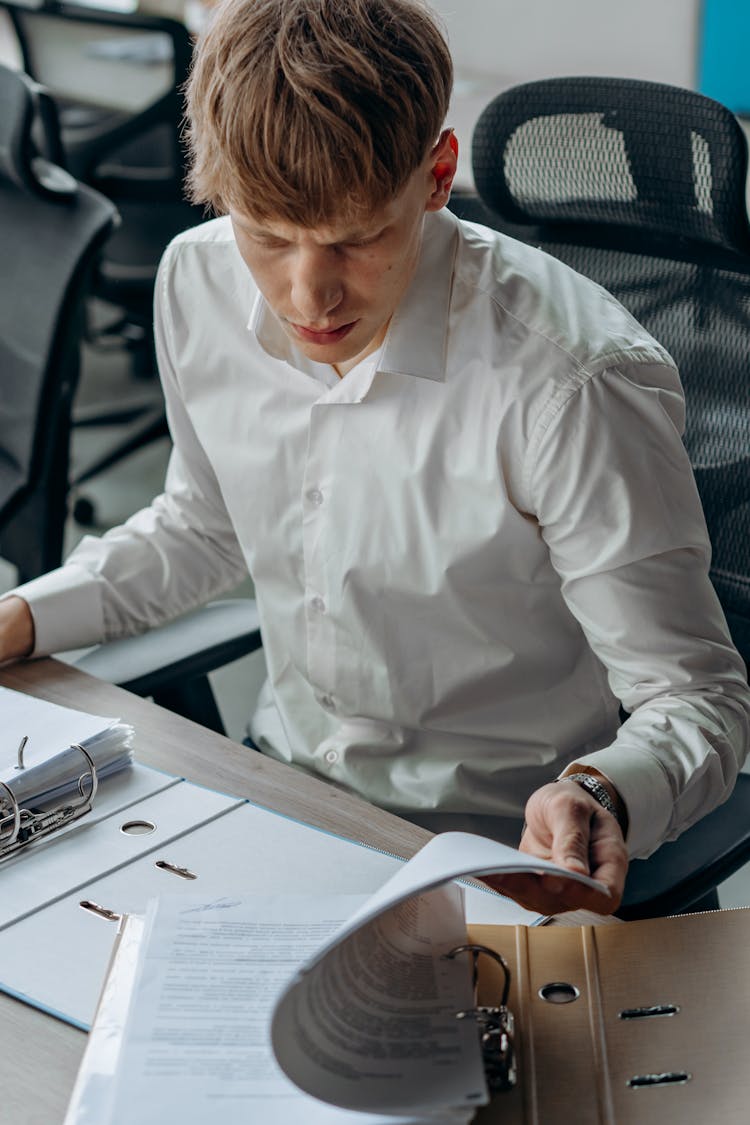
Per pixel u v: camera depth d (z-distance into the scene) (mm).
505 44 3666
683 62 3379
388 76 894
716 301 1419
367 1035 732
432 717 1297
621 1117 727
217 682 2691
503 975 829
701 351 1427
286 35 891
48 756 1062
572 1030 788
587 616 1157
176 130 3219
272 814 1051
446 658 1271
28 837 1004
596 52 3516
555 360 1136
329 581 1283
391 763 1322
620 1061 763
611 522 1122
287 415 1314
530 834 956
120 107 3410
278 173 890
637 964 835
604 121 1434
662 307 1457
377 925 824
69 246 1939
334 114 874
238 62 896
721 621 1152
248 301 1313
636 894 1167
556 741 1294
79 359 2018
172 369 1406
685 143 1380
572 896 890
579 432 1121
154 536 1462
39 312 1954
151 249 3346
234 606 1519
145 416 3604
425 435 1196
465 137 2855
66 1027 822
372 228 930
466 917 921
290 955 835
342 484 1253
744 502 1389
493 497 1181
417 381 1191
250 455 1345
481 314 1169
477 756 1298
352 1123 705
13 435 1995
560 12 3523
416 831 1037
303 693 1399
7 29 4016
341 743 1335
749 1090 729
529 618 1249
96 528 3256
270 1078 741
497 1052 757
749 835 1228
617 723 1341
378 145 894
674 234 1428
